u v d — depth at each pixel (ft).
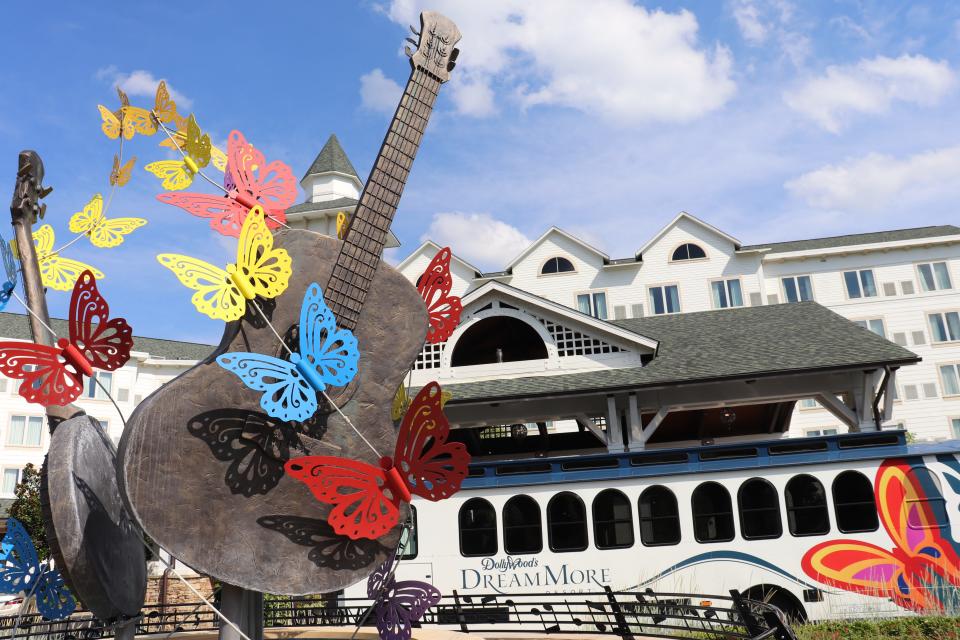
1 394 119.34
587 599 43.78
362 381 20.39
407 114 22.16
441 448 19.79
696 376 57.16
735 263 130.21
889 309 129.39
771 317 72.33
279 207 21.85
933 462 42.34
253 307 19.38
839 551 41.93
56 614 23.03
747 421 81.05
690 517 44.11
